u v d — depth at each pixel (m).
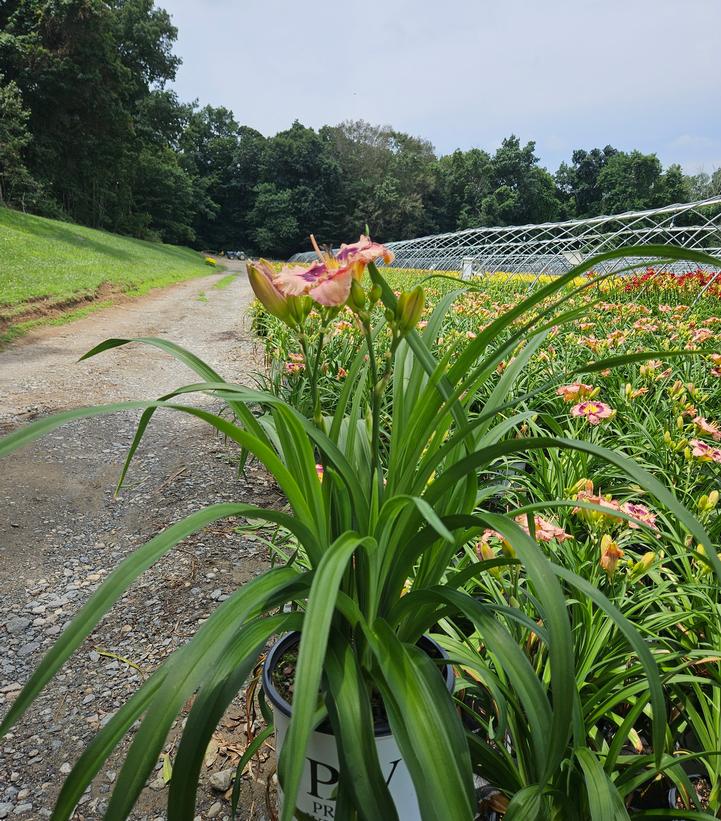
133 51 38.28
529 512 1.11
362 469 1.25
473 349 0.90
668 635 1.74
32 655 2.11
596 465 2.55
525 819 0.92
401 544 1.02
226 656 0.88
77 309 10.65
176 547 2.72
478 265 17.12
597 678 1.40
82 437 4.22
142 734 0.71
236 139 63.53
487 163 61.12
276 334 5.80
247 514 0.88
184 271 25.22
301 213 56.38
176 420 4.64
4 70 30.39
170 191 45.75
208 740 0.81
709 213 34.84
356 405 1.27
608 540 1.42
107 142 35.09
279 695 1.06
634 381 3.41
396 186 57.38
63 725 1.79
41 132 32.19
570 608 1.69
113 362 6.75
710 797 1.30
